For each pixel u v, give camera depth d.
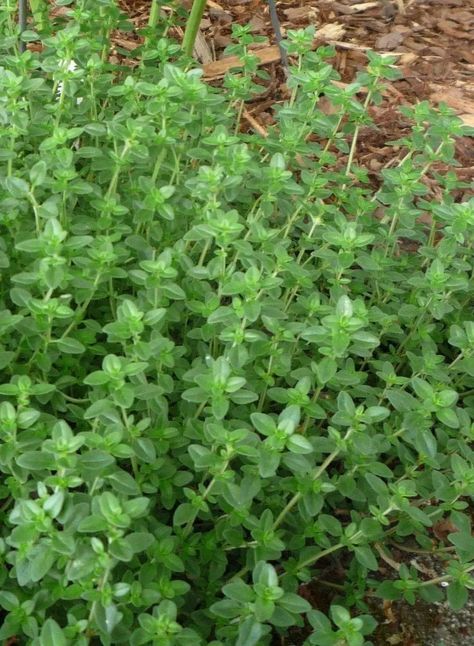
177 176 0.39
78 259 0.31
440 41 0.70
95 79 0.42
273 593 0.24
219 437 0.26
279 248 0.33
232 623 0.27
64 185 0.33
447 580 0.33
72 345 0.30
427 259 0.43
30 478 0.28
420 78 0.65
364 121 0.43
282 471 0.32
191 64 0.50
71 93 0.38
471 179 0.56
